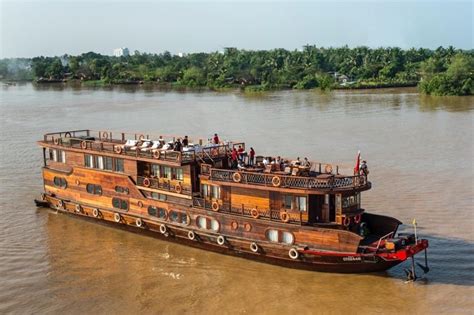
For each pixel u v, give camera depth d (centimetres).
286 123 9519
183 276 3497
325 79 17450
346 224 3375
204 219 3800
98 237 4181
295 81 18650
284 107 12225
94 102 13788
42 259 3756
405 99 13562
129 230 4269
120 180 4238
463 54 18450
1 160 6519
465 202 4653
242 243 3631
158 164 4038
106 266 3653
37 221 4516
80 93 17075
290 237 3456
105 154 4281
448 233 3975
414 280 3312
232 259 3734
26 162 6419
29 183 5547
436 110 11006
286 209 3488
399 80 18325
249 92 17150
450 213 4394
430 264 3509
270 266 3609
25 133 8512
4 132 8619
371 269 3356
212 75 19938
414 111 10925
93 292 3281
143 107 12488
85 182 4478
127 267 3638
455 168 5841
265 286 3338
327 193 3331
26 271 3562
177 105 12925
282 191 3434
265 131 8606
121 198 4262
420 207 4559
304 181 3375
